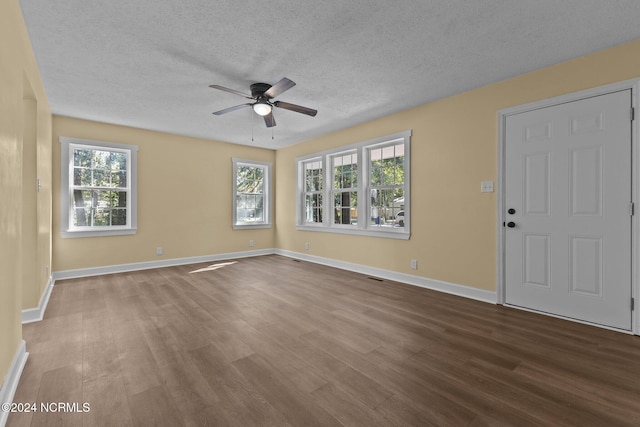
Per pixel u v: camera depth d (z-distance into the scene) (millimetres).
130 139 4773
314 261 5625
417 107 3945
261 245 6449
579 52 2602
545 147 2889
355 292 3670
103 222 4594
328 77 3076
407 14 2104
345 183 5145
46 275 3475
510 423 1455
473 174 3398
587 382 1794
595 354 2129
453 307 3121
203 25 2219
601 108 2582
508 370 1928
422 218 3908
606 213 2570
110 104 3764
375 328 2594
